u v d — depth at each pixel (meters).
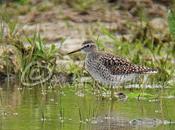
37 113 14.02
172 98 15.48
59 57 18.48
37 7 23.25
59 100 15.12
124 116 13.91
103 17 22.66
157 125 13.32
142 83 16.61
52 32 21.06
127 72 15.93
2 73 17.16
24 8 23.02
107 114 14.03
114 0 23.84
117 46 18.98
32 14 22.55
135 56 17.92
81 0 23.91
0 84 16.75
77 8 23.25
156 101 15.23
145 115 13.98
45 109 14.31
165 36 19.92
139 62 17.77
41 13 22.72
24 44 18.77
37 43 17.58
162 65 17.39
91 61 16.19
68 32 21.12
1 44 17.80
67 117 13.76
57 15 22.67
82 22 22.42
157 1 23.67
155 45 19.73
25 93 15.81
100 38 20.34
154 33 20.80
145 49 19.28
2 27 18.20
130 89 16.27
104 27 21.14
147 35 20.19
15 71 17.22
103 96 15.62
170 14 17.94
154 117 13.84
